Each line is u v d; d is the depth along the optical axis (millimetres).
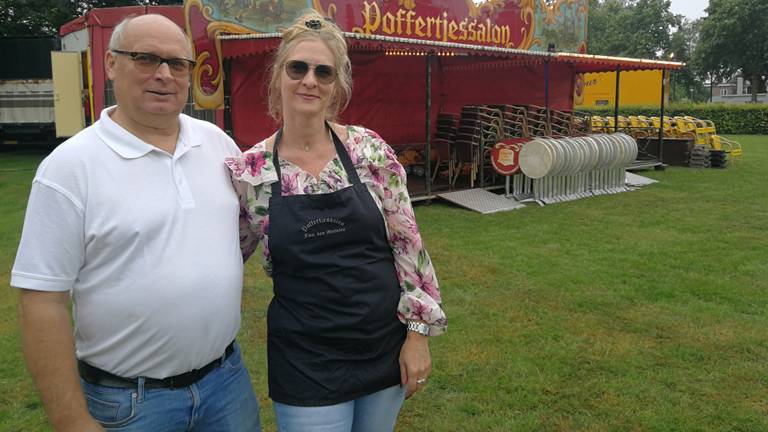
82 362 1874
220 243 1939
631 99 24578
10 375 4047
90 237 1730
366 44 8414
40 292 1688
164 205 1822
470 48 9789
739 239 7734
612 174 12062
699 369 4035
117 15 10242
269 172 2033
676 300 5379
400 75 12156
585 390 3777
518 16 13953
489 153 11320
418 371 2113
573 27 15406
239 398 2121
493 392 3766
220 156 2088
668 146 16047
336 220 1990
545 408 3580
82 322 1814
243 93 9805
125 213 1754
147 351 1831
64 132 13477
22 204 10008
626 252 7082
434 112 12875
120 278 1772
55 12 21234
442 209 9969
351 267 2004
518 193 10672
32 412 3602
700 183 12867
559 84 15367
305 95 1998
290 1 9977
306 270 2000
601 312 5090
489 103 13828
